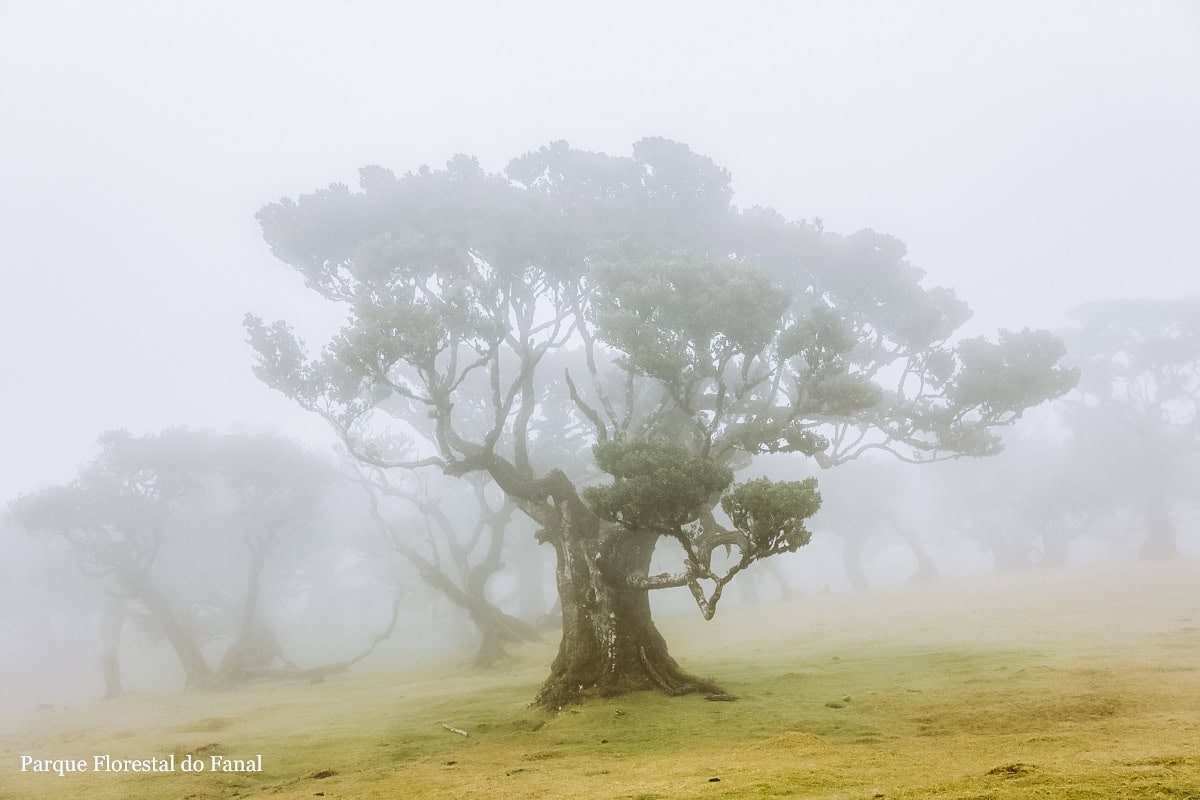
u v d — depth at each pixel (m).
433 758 16.41
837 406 25.22
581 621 23.53
